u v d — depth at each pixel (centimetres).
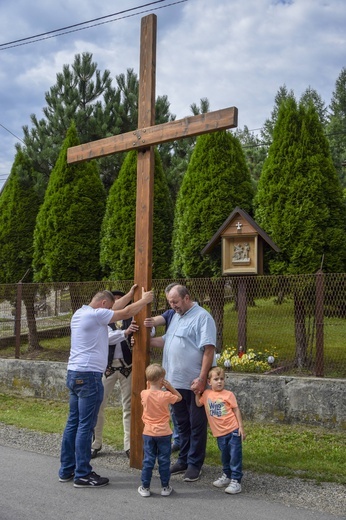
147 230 581
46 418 838
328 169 909
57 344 1046
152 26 599
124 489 497
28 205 1257
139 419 566
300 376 770
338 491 493
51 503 457
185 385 542
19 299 1050
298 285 826
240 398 785
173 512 440
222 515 434
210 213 990
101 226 1140
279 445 662
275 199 920
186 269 1002
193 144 1842
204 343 531
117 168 1784
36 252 1176
